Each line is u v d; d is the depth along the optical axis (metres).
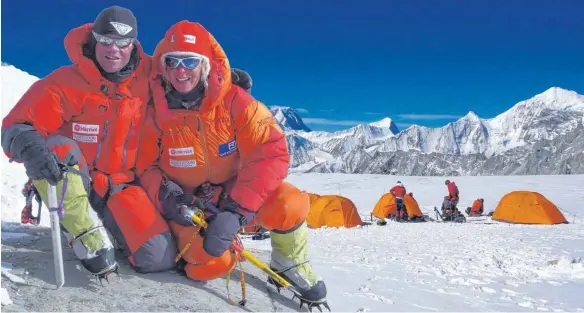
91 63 3.53
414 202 22.28
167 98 3.75
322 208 18.23
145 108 3.84
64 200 3.38
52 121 3.54
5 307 2.85
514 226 17.20
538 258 8.65
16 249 4.08
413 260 8.02
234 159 3.99
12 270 3.43
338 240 11.17
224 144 3.86
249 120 3.78
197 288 3.74
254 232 11.45
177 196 3.90
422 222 20.88
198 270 3.79
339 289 5.25
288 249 4.04
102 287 3.39
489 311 4.89
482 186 35.94
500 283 6.40
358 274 6.32
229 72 3.75
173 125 3.79
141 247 3.72
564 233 13.88
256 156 3.82
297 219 3.97
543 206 19.23
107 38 3.46
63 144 3.49
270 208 3.93
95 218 3.51
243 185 3.77
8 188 7.29
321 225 17.98
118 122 3.72
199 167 3.92
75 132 3.70
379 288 5.51
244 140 3.84
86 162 3.79
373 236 12.46
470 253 9.21
